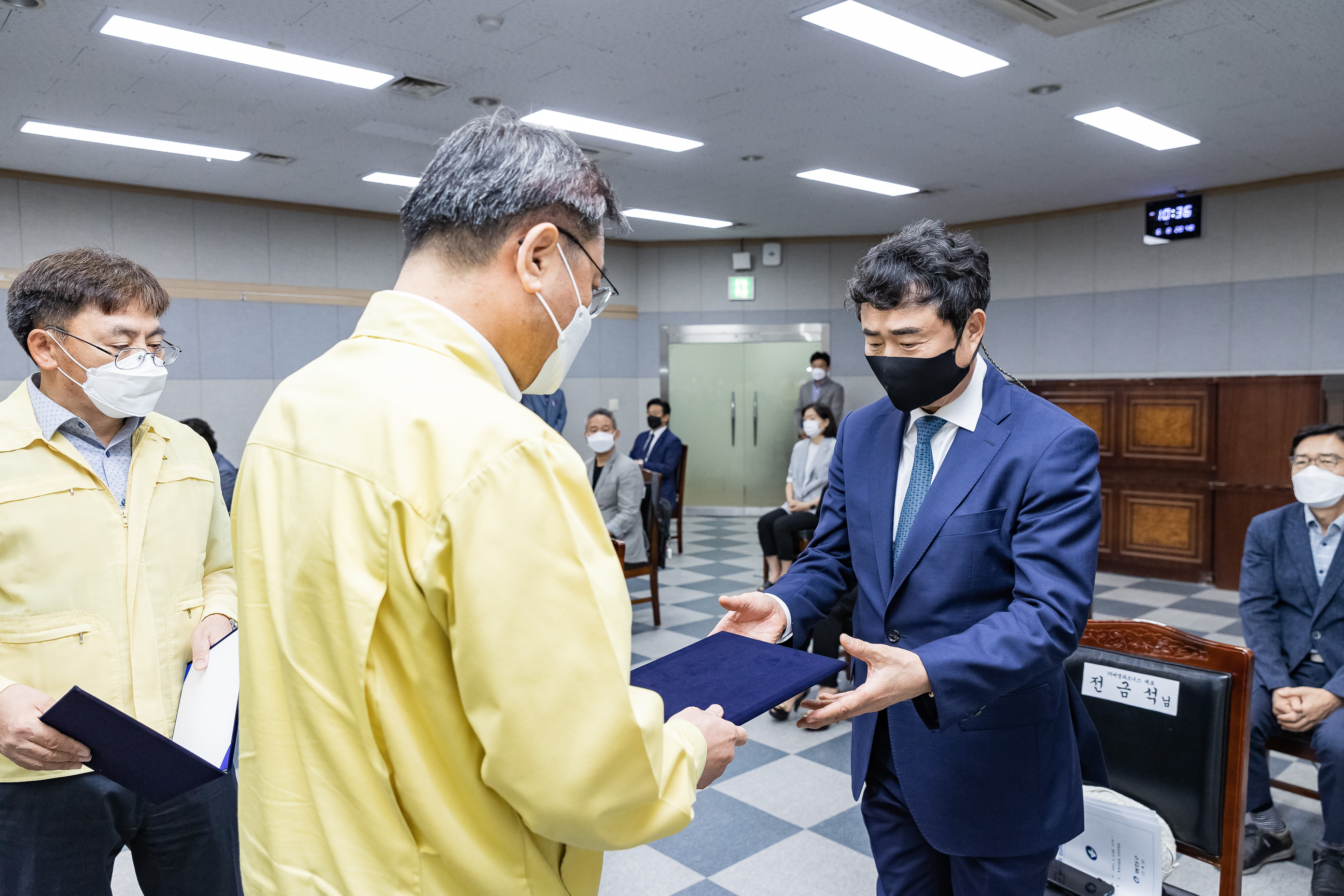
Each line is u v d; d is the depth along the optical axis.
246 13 3.52
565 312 0.80
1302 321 6.47
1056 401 6.39
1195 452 5.76
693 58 4.06
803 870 2.34
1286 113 4.93
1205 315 6.96
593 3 3.47
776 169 6.21
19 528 1.33
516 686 0.62
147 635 1.45
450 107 4.73
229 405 6.96
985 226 8.31
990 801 1.22
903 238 1.20
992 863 1.25
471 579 0.62
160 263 6.60
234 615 1.57
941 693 1.02
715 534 8.10
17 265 6.00
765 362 9.24
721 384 9.33
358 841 0.69
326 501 0.69
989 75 4.32
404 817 0.69
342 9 3.49
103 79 4.24
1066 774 1.28
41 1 3.36
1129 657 1.61
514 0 3.43
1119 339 7.48
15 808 1.34
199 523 1.58
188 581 1.54
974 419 1.24
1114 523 6.18
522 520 0.63
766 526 4.98
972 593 1.21
